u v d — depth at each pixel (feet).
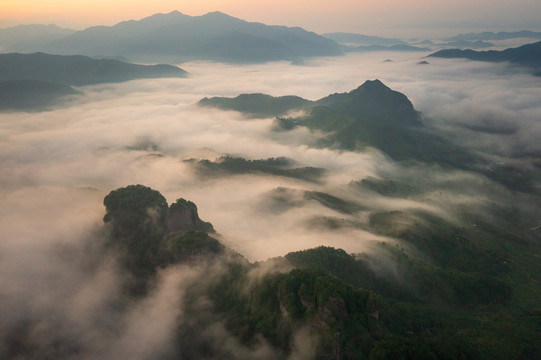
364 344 366.22
